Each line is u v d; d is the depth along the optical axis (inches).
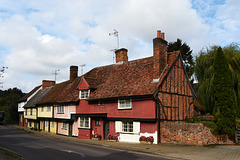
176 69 735.1
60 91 1184.2
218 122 636.7
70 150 520.7
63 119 1030.4
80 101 900.0
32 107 1481.3
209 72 940.6
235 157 405.7
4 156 431.2
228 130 613.3
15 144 648.4
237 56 898.7
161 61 679.7
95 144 650.2
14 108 2266.2
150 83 669.3
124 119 694.5
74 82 1117.7
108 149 540.7
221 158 398.6
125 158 414.3
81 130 885.2
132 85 717.3
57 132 1101.7
